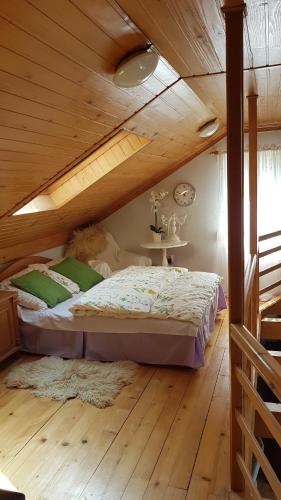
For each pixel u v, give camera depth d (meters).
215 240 5.22
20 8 1.15
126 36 1.59
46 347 3.53
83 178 3.52
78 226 5.14
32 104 1.70
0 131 1.77
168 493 1.98
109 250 5.18
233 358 1.85
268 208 4.84
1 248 3.79
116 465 2.19
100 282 4.42
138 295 3.56
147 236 5.44
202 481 2.05
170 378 3.12
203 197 5.15
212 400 2.79
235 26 1.60
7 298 3.28
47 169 2.53
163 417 2.61
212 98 3.02
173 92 2.57
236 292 1.84
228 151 1.75
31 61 1.42
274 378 1.28
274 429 1.34
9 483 2.08
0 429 2.54
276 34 1.80
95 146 2.67
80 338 3.44
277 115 4.13
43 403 2.82
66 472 2.15
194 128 3.81
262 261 4.91
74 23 1.34
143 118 2.73
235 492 1.95
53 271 4.22
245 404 2.06
